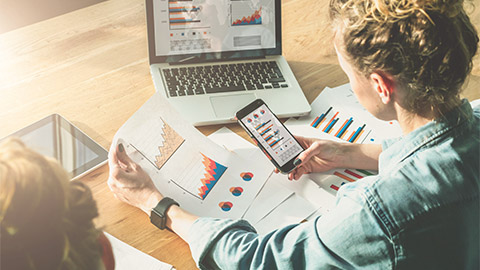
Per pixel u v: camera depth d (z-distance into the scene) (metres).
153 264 0.85
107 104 1.15
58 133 1.05
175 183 0.98
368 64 0.70
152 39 1.21
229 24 1.25
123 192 0.94
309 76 1.28
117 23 1.39
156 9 1.20
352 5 0.70
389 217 0.69
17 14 2.67
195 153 1.03
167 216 0.90
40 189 0.38
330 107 1.20
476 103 1.05
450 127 0.72
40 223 0.37
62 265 0.38
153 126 1.02
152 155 1.00
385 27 0.66
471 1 0.78
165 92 1.17
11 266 0.37
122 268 0.84
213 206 0.96
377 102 0.77
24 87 1.17
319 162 1.04
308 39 1.39
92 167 1.00
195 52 1.25
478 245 0.73
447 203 0.68
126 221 0.92
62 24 1.36
